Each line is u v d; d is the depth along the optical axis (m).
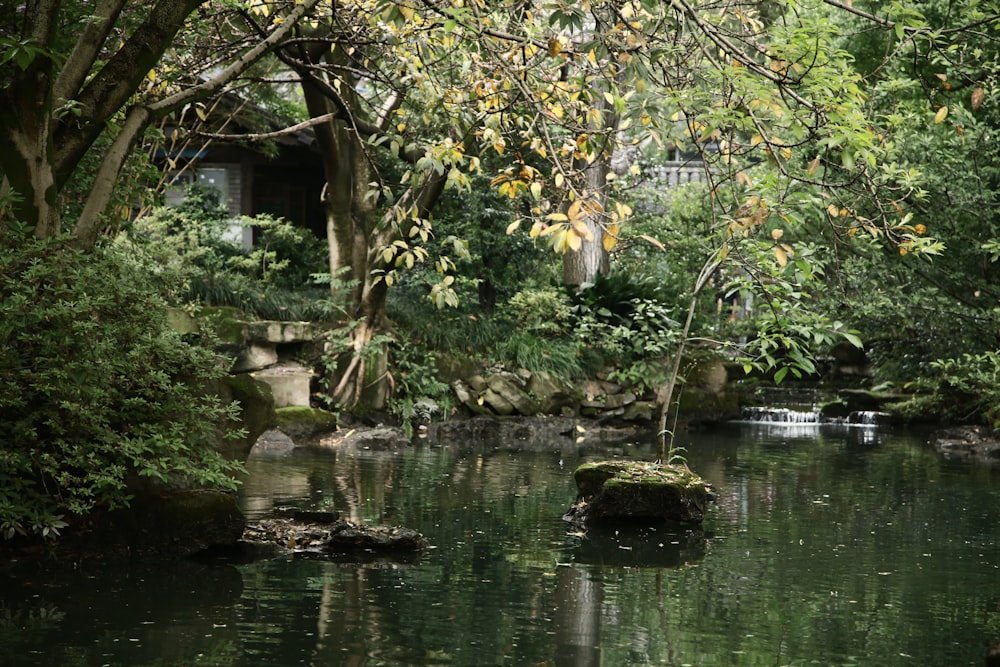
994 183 17.45
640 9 6.65
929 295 17.58
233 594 6.46
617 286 20.97
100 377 6.90
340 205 17.03
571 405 18.84
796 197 6.74
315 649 5.36
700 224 24.30
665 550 8.13
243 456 9.11
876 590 6.93
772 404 22.75
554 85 7.85
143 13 9.78
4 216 7.18
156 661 5.10
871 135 6.06
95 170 9.95
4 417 6.94
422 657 5.28
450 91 8.52
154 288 7.69
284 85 24.92
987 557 8.00
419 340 18.56
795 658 5.43
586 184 7.38
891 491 11.46
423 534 8.53
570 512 9.48
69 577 6.79
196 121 18.59
